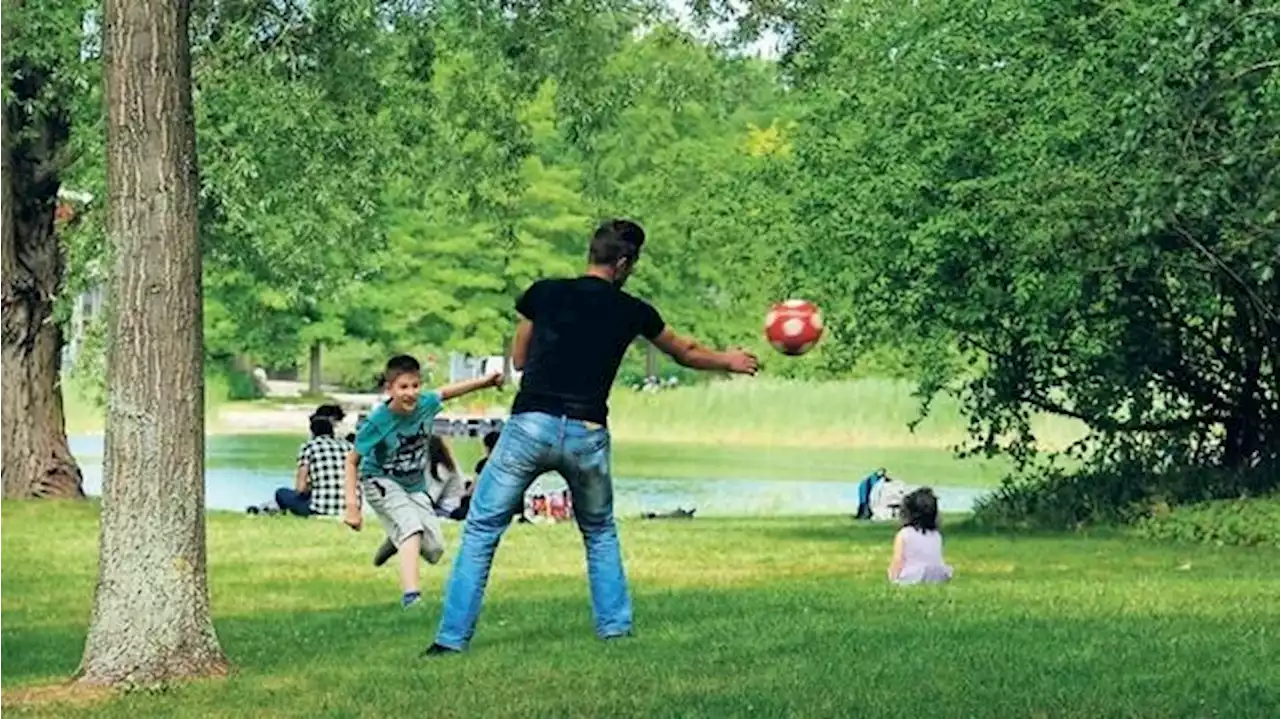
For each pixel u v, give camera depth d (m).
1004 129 24.75
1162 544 23.00
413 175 29.59
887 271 25.98
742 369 11.62
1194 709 8.93
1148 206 20.62
